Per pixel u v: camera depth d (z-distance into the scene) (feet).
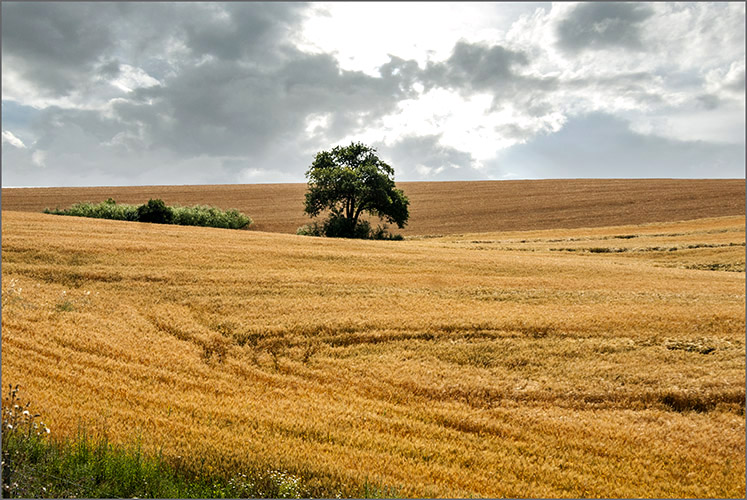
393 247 128.98
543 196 290.97
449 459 39.68
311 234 191.01
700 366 56.85
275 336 63.52
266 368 56.03
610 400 51.01
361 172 184.85
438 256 114.21
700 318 70.69
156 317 67.82
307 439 41.14
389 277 92.63
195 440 38.29
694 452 42.29
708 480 38.63
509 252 133.59
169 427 40.55
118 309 69.56
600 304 78.74
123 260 92.02
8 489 26.96
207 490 30.71
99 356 55.36
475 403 50.11
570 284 92.38
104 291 76.38
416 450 40.42
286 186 349.20
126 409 43.32
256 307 72.79
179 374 52.95
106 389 47.16
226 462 35.01
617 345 62.34
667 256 135.33
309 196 188.44
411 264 104.78
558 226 219.41
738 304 78.28
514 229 218.59
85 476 29.35
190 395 47.93
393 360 58.29
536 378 54.95
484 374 55.57
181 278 84.23
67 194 299.99
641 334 65.82
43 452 31.27
